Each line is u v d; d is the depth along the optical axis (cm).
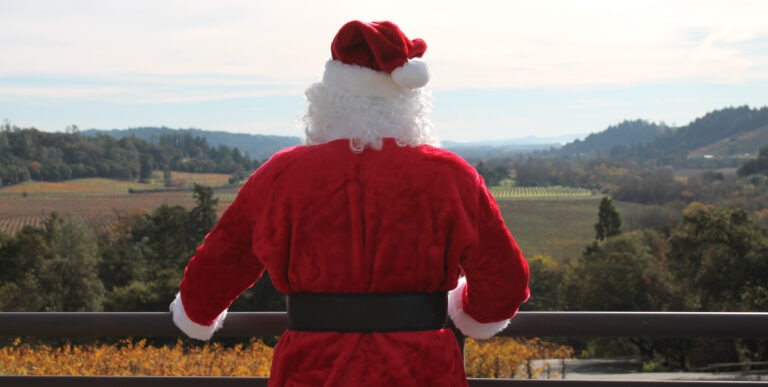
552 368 1273
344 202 151
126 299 3400
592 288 4050
